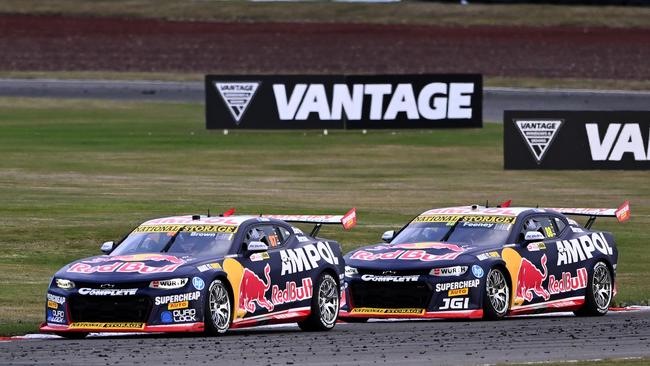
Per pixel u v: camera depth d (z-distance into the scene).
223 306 50.84
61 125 196.50
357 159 160.88
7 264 80.81
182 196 121.69
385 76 178.12
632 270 84.44
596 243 64.00
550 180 141.00
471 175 146.12
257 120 181.00
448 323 57.09
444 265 56.59
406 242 60.97
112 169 147.12
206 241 52.88
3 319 57.75
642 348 46.50
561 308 61.31
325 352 45.19
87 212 106.62
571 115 146.50
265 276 53.00
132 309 48.75
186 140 177.88
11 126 194.00
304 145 173.25
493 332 52.44
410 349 46.25
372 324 58.00
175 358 43.03
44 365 41.06
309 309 55.22
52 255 85.62
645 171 145.38
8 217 101.69
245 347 46.69
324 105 179.25
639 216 115.06
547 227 62.19
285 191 129.25
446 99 178.00
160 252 52.41
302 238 56.28
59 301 49.53
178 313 49.03
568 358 43.44
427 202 121.94
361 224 103.94
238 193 125.94
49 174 140.50
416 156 163.75
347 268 58.09
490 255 58.00
